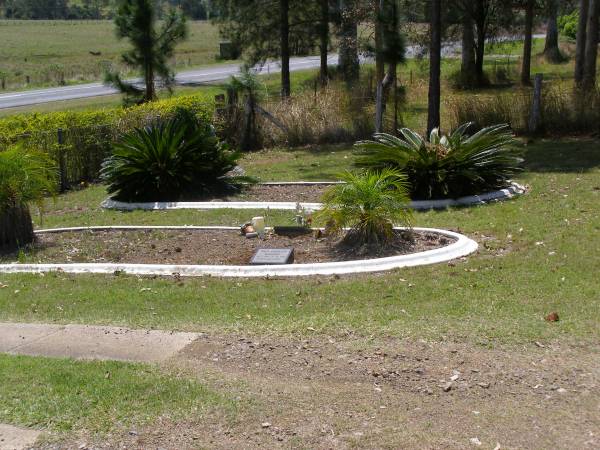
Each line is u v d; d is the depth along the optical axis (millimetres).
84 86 37938
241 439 4141
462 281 6855
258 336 5676
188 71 44125
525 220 9031
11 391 4832
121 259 8562
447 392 4566
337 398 4559
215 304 6684
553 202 9914
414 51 30766
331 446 4023
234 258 8266
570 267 7047
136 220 10758
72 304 6934
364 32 28141
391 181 8906
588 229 8375
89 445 4160
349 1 25953
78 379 4945
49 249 9211
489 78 30953
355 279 7191
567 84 18859
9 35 79812
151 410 4496
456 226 9055
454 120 16859
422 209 10320
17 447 4160
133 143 12062
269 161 15898
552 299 6195
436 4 14781
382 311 6152
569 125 16078
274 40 27734
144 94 20688
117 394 4715
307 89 23531
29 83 40938
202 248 8789
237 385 4793
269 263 7836
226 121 17984
